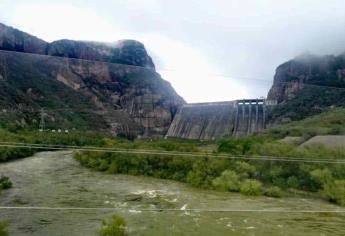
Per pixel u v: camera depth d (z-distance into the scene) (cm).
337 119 8075
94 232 3175
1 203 4034
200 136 15212
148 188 5400
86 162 6675
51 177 5662
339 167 5625
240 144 6869
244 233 3366
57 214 3700
